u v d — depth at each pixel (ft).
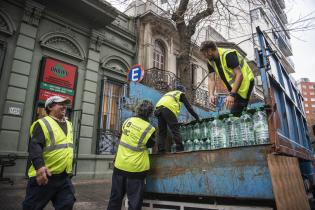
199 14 26.68
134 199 9.75
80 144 32.40
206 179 8.63
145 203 10.29
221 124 12.36
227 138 11.93
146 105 11.37
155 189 9.87
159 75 42.09
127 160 10.17
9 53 27.73
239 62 11.21
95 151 34.01
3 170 24.58
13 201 16.89
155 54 45.80
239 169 8.02
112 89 38.11
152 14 42.19
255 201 8.09
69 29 33.71
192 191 8.87
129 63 41.50
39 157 8.37
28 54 28.91
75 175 29.40
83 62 34.96
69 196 9.11
